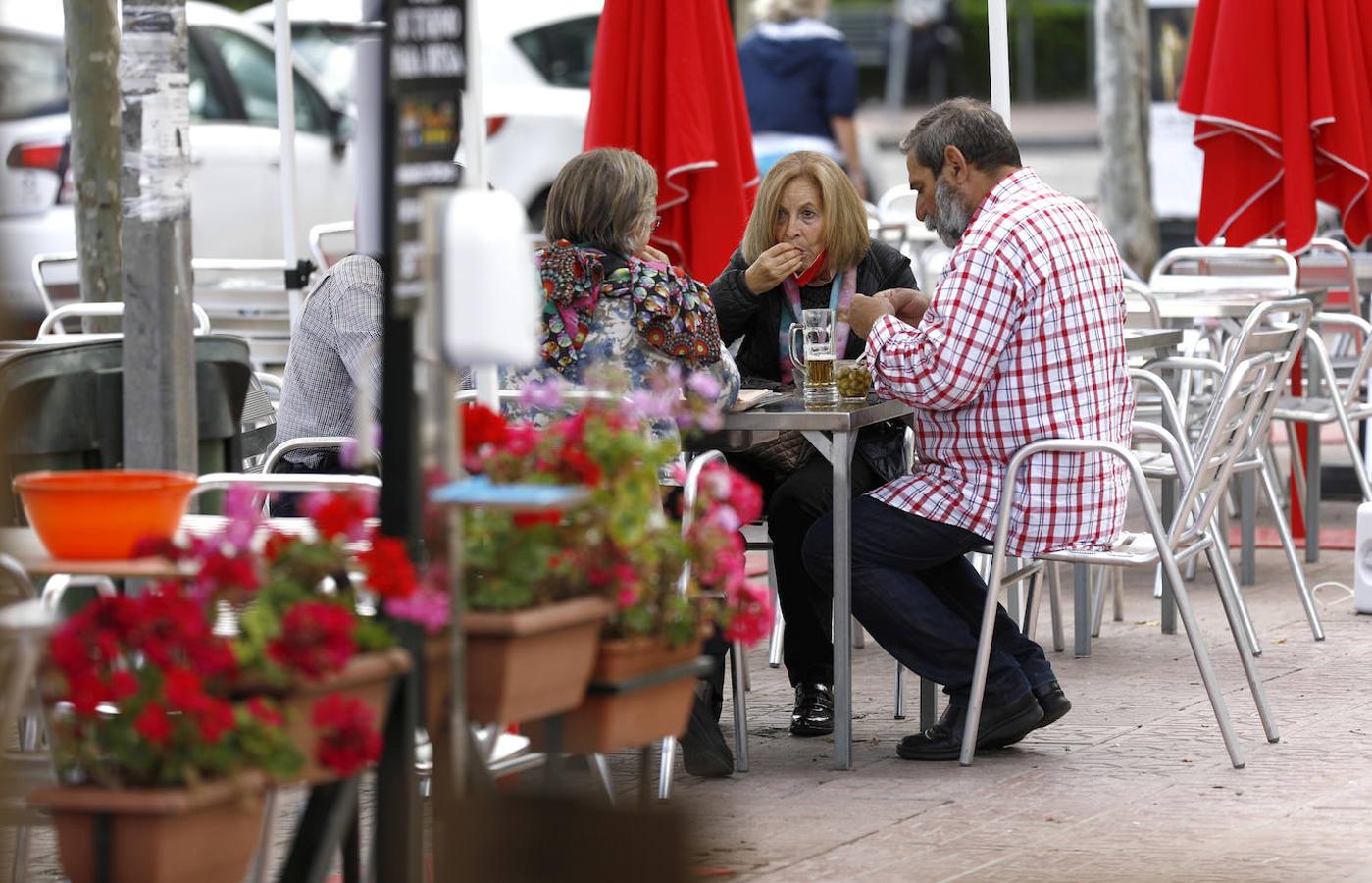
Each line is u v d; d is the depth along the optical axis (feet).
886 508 34.14
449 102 21.74
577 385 33.14
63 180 69.21
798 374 36.35
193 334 27.96
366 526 22.29
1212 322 55.01
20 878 25.13
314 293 36.04
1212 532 35.19
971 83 226.58
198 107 79.25
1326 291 50.65
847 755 33.99
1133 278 54.90
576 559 22.84
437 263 21.16
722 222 44.01
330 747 19.67
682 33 43.37
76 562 21.99
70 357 29.12
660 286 33.01
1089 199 126.00
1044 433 33.42
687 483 29.63
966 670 34.19
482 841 21.85
